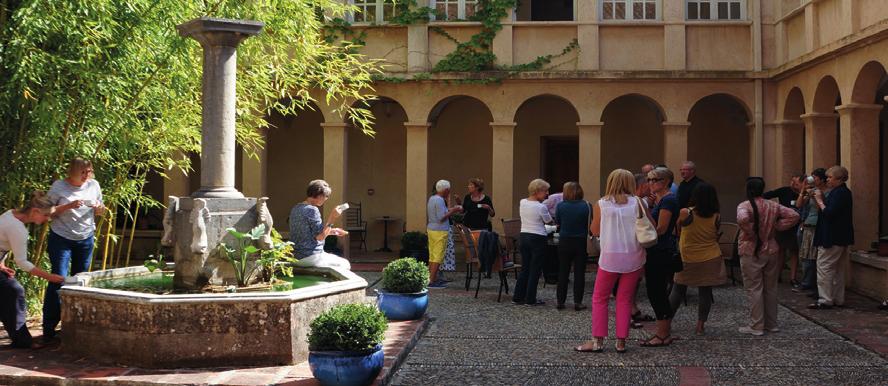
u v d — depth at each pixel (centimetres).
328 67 1158
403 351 724
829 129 1341
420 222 1591
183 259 736
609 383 640
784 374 668
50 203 727
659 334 777
